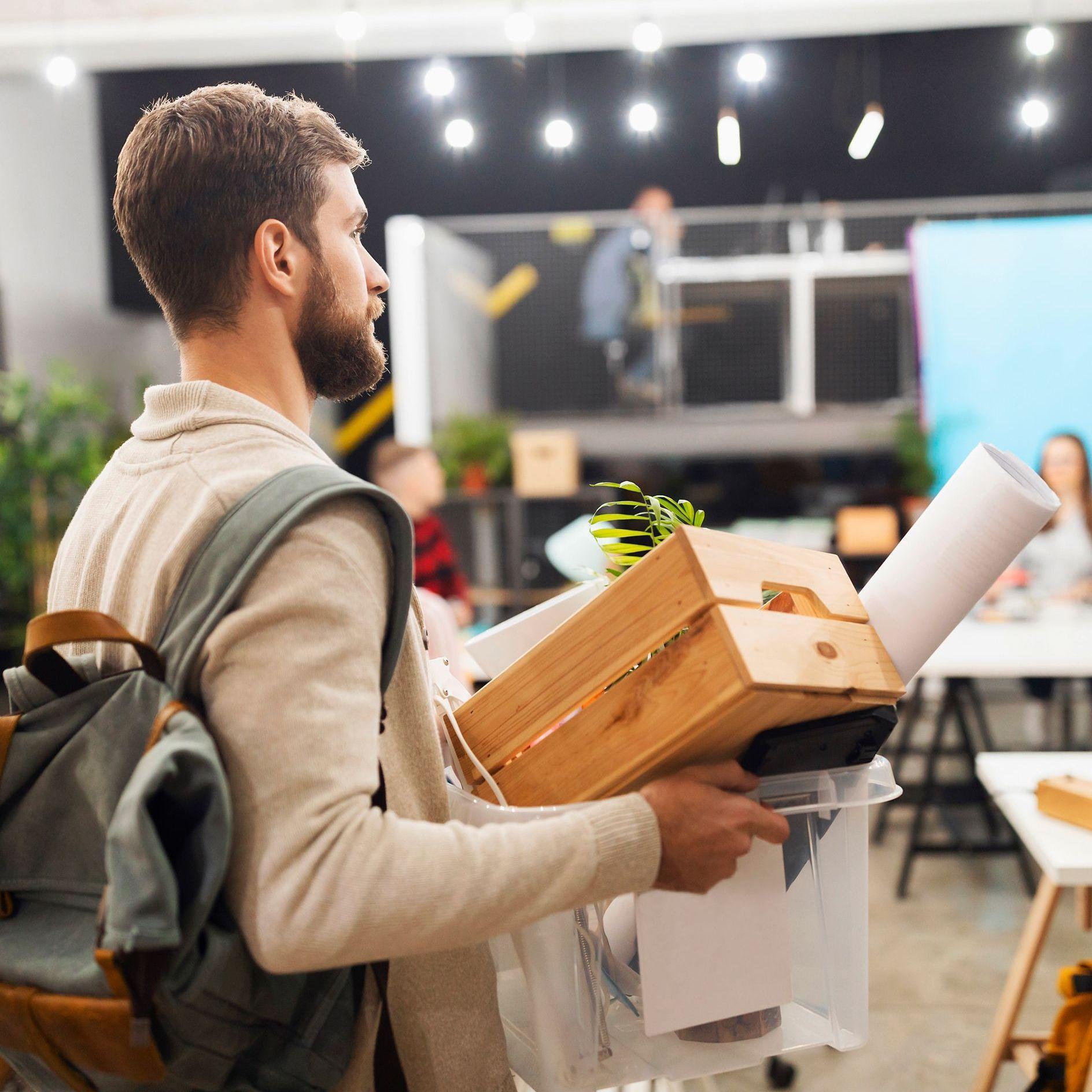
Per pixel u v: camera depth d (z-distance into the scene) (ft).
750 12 15.87
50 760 2.79
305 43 16.47
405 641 3.06
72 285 20.31
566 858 2.57
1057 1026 5.46
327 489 2.60
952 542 3.17
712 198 25.62
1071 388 19.52
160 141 3.02
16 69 17.35
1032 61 22.47
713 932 2.92
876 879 12.14
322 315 3.15
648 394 21.97
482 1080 3.04
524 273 23.39
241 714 2.42
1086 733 17.71
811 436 20.22
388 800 2.93
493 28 16.10
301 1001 2.76
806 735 2.92
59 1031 2.55
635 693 2.87
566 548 11.05
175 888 2.26
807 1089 7.89
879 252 20.67
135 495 2.97
